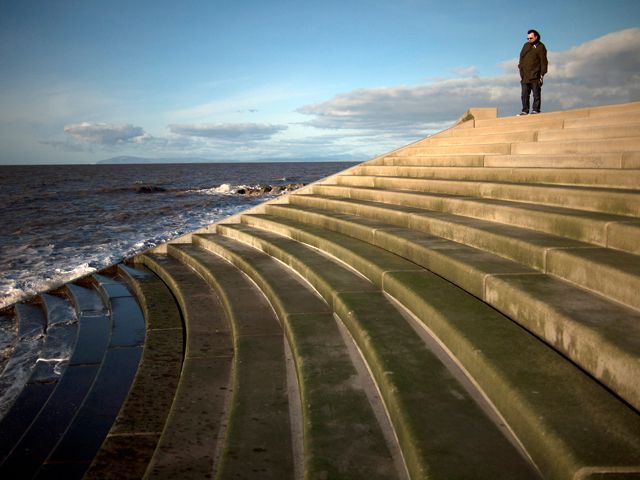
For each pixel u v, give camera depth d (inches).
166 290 284.2
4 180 3316.9
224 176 4200.3
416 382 108.0
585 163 218.2
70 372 192.7
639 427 72.6
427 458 80.1
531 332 110.3
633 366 76.4
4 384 211.6
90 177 3978.8
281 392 137.3
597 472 63.1
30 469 128.3
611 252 123.4
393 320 147.9
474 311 126.8
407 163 363.9
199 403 139.4
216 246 335.0
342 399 117.3
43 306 316.8
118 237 751.7
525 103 380.5
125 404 146.6
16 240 722.8
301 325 167.6
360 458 94.0
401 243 198.8
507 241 151.5
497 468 76.9
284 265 259.1
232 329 195.8
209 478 104.1
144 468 114.9
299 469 101.4
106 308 286.0
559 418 75.6
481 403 98.2
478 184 232.8
